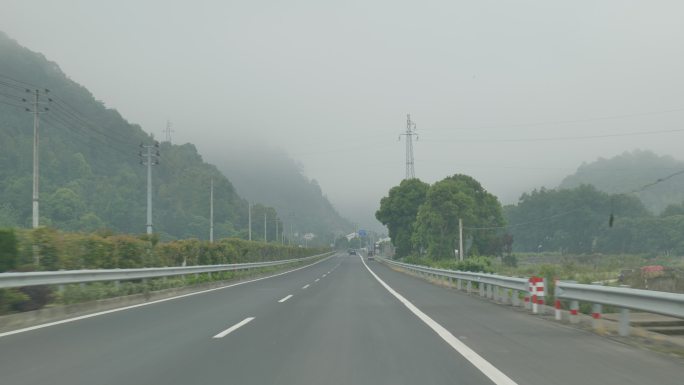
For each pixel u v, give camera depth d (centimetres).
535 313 1489
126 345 953
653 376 722
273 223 13775
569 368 770
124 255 2131
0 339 1017
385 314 1472
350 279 3653
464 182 7981
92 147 10231
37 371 743
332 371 748
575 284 1241
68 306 1427
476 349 923
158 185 11125
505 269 5572
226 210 11881
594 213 11731
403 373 736
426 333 1109
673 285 3288
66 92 12038
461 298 2052
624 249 10769
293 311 1544
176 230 9994
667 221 10194
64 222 7294
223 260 3756
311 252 11106
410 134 8119
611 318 1841
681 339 1035
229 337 1049
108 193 8656
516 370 756
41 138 8956
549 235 12631
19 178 7688
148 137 11962
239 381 689
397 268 5812
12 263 1404
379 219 8800
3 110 9362
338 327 1198
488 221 8219
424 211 6812
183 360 820
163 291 2116
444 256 6619
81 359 826
